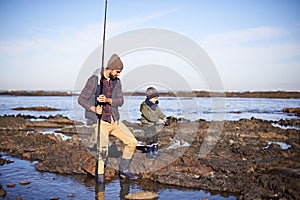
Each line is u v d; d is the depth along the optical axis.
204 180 6.43
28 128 14.51
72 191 5.95
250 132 12.47
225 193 5.85
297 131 12.70
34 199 5.49
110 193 5.86
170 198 5.59
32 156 8.59
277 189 5.70
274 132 12.46
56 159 7.95
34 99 50.62
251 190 5.71
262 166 7.26
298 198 5.25
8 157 8.65
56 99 50.28
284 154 8.36
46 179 6.68
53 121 16.70
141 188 6.17
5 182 6.45
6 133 12.70
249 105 34.16
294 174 6.46
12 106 32.28
